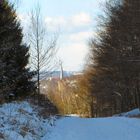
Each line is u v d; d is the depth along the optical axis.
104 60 49.31
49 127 19.30
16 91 20.38
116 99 58.41
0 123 14.08
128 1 39.44
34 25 28.89
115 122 23.02
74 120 23.75
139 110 39.00
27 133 14.83
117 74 47.84
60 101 77.12
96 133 18.31
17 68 19.47
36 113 20.09
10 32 19.05
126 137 17.44
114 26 44.53
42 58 28.45
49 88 54.50
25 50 21.81
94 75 56.47
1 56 16.89
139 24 39.00
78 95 72.12
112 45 46.19
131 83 49.41
